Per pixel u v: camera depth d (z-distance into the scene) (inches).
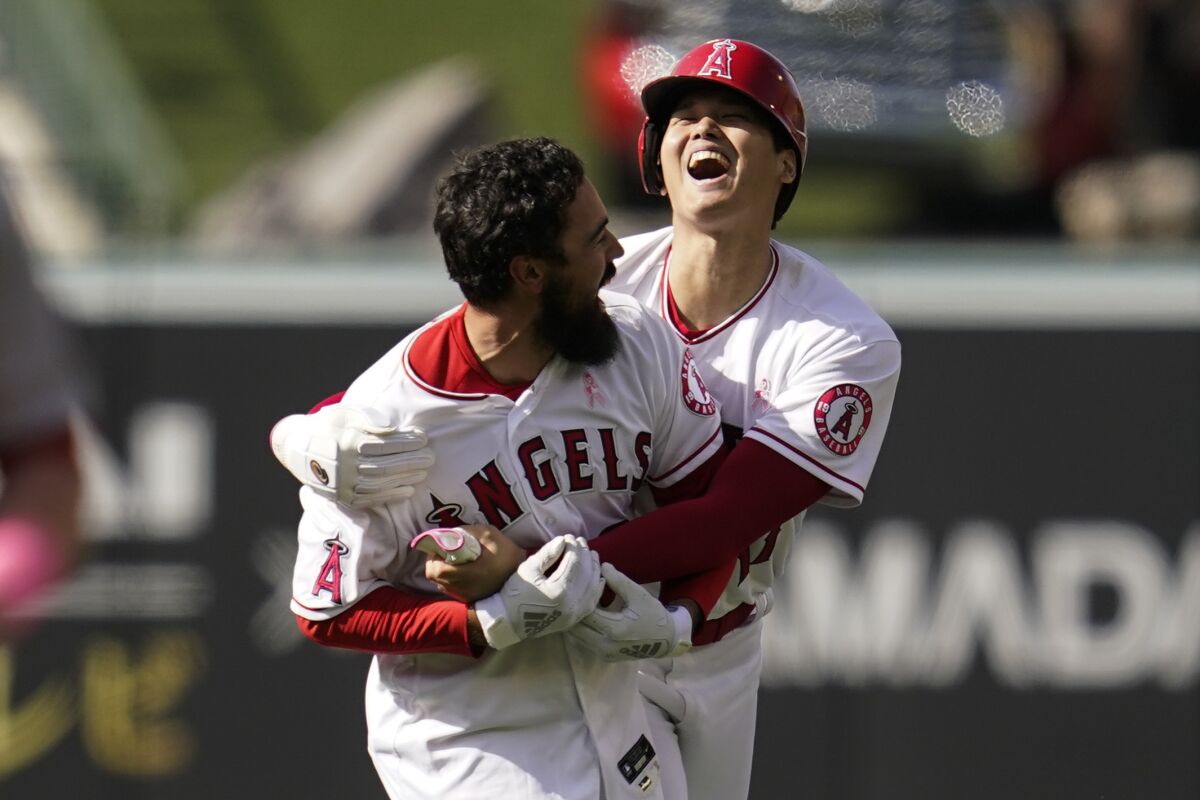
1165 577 853.2
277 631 854.5
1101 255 885.8
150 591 853.2
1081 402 858.8
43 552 285.4
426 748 411.2
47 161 1030.4
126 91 1203.2
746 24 1002.1
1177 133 1005.2
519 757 404.8
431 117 1212.5
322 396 866.8
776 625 854.5
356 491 381.4
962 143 1004.6
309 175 1170.0
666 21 1017.5
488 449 395.9
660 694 462.6
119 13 1238.3
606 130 1034.1
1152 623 853.8
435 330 401.4
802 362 441.4
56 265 877.2
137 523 855.7
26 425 293.7
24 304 295.1
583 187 386.6
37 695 845.2
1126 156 1006.4
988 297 863.7
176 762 848.3
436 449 394.0
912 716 852.6
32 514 287.7
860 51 999.0
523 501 399.5
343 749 848.3
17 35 1161.4
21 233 296.5
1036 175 1008.2
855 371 438.6
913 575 855.7
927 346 863.7
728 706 480.7
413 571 408.5
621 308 419.2
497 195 378.3
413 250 931.3
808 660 853.8
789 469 425.1
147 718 848.3
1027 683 853.2
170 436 860.0
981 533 856.9
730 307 453.7
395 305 870.4
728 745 486.0
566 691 409.7
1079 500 856.3
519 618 380.5
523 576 382.0
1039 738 852.0
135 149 1170.0
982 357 861.2
